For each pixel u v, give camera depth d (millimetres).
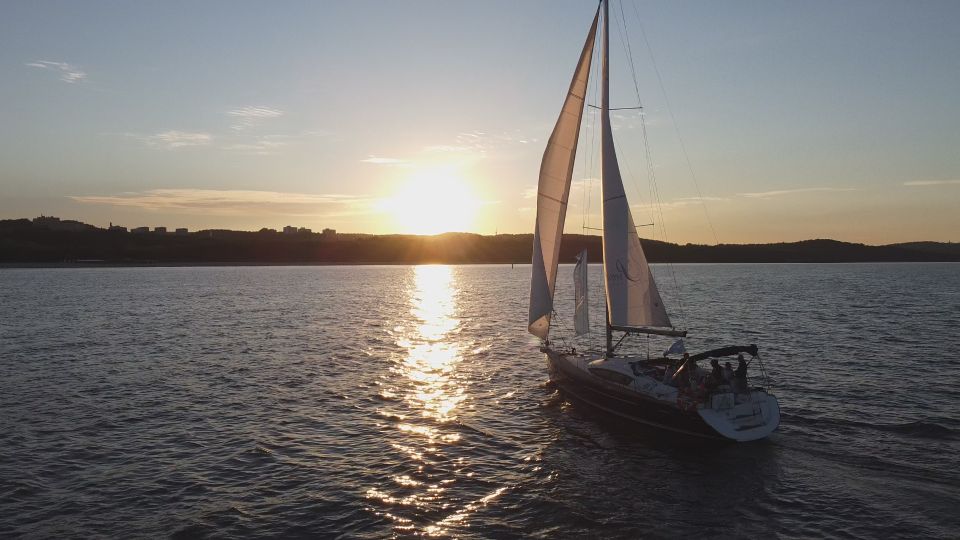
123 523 14789
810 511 14961
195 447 20250
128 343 42500
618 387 22031
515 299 86062
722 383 20172
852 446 19188
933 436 19969
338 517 15102
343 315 62375
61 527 14547
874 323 50125
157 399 26438
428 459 19094
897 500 15398
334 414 24141
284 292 98438
